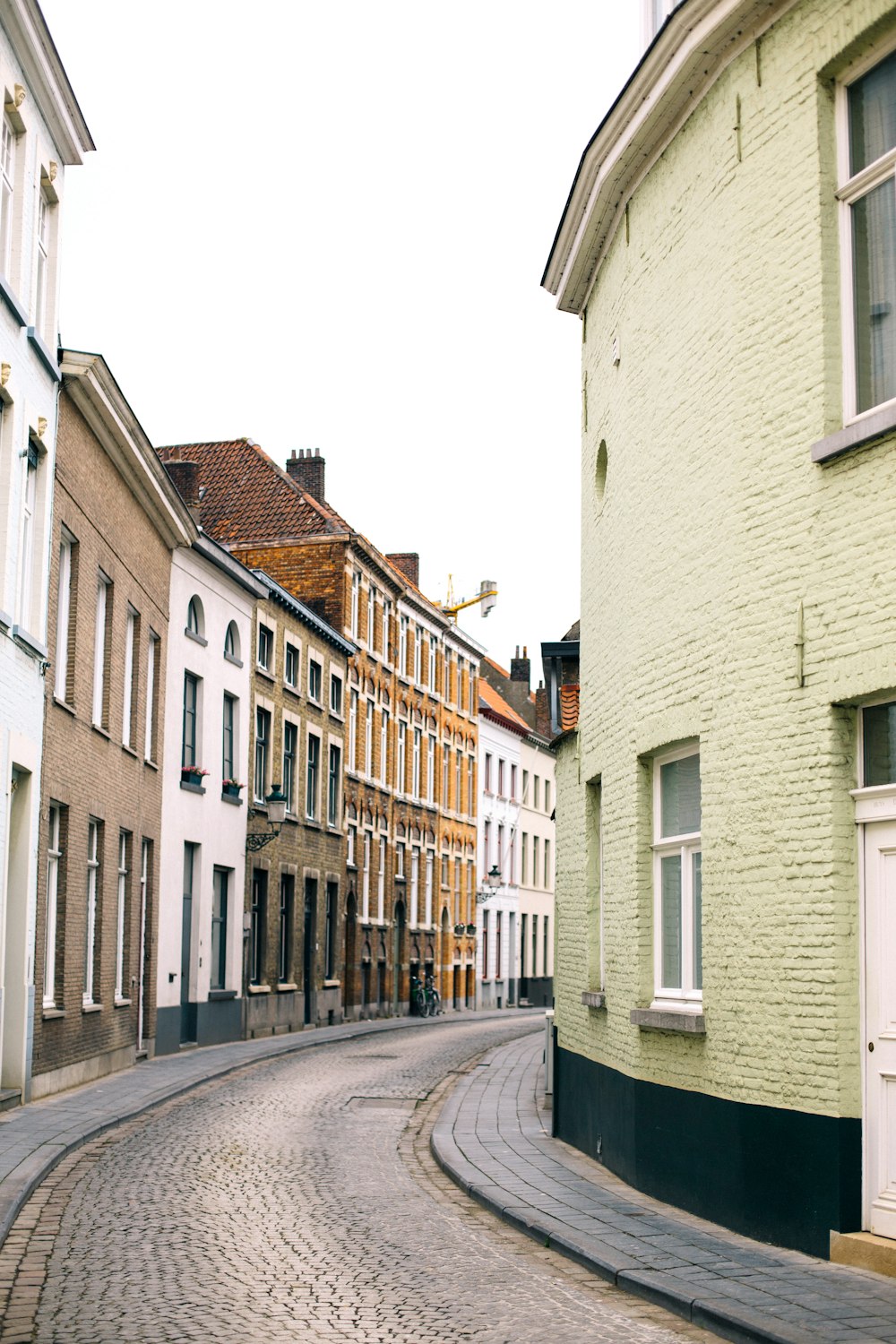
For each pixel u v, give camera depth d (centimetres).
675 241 1270
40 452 1875
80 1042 2094
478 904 6053
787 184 1070
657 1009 1256
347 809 4297
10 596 1719
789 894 1016
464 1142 1582
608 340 1515
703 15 1127
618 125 1327
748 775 1080
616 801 1416
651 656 1296
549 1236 1044
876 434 943
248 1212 1153
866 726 980
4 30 1652
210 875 3033
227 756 3238
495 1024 4475
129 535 2394
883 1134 934
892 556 933
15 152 1761
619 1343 770
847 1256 930
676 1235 1045
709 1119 1117
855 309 1013
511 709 7019
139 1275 920
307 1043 3152
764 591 1072
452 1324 806
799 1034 995
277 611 3578
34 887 1844
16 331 1706
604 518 1523
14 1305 838
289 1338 770
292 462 4703
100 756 2212
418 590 5141
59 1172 1336
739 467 1116
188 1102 1967
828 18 1025
